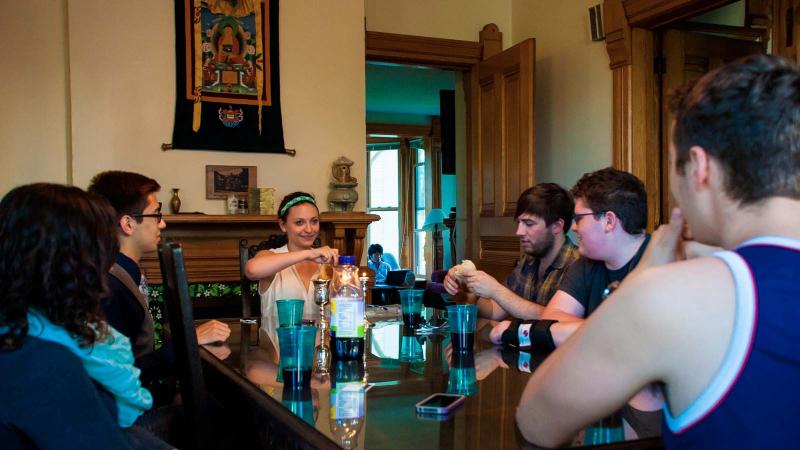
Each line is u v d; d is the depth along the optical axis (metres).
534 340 1.81
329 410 1.20
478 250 5.80
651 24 4.29
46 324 1.08
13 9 4.27
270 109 4.75
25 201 1.10
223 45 4.63
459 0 5.65
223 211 4.66
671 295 0.73
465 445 0.98
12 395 1.01
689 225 0.82
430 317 2.55
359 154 5.00
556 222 2.48
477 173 5.72
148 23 4.48
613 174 2.03
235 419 1.61
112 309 1.94
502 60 5.28
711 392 0.70
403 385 1.39
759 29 4.51
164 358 2.03
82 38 4.34
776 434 0.68
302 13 4.87
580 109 4.89
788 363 0.68
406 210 11.11
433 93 8.98
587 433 1.01
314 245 3.14
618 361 0.77
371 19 5.34
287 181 4.82
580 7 4.88
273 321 2.55
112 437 1.07
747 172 0.72
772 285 0.69
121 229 2.22
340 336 1.67
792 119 0.71
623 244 2.01
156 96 4.50
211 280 4.48
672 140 0.81
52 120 4.36
